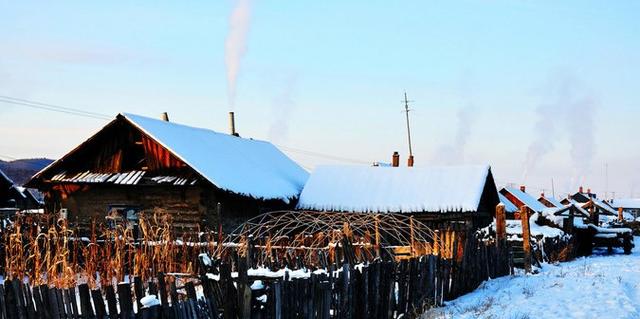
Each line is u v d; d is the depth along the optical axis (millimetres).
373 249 16359
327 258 14078
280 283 8383
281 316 8344
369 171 29188
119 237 15570
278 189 27141
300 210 27453
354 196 27578
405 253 16922
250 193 24141
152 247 15547
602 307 11852
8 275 13672
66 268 12430
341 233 15016
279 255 15281
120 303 6922
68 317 7020
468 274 14828
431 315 11430
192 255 16141
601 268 20391
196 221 23250
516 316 11008
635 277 17234
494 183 29047
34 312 7059
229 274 8148
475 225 26656
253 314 8164
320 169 29891
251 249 11664
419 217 26297
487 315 11180
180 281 14102
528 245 18734
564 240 26047
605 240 30188
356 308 10195
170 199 23750
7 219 18109
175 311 7258
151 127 24484
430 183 27453
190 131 27375
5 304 6930
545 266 21094
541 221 29641
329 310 9328
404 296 11805
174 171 23984
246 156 29281
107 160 25062
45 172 25078
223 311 8148
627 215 82188
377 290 10789
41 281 12523
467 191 26328
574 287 14508
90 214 24797
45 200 25547
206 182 22922
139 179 23688
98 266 14445
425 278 12562
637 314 11297
